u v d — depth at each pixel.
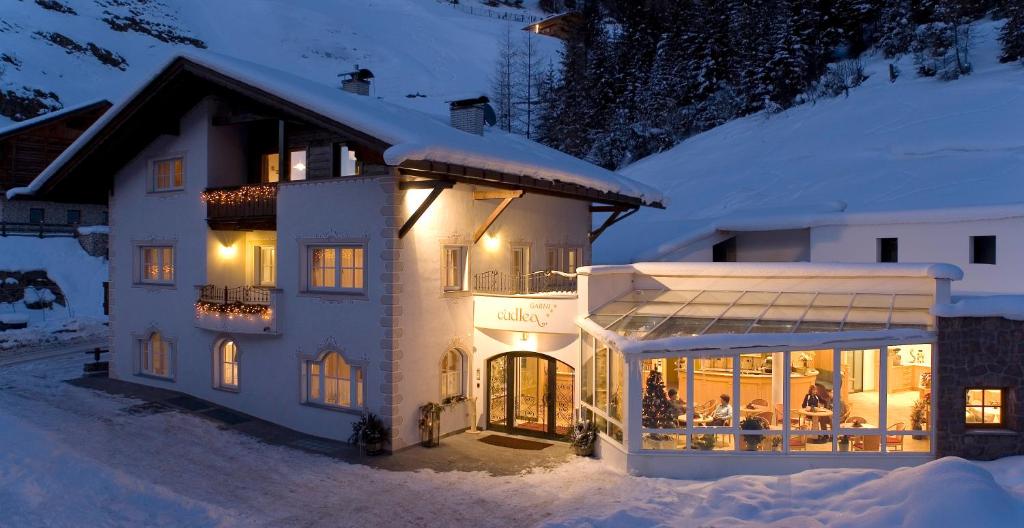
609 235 35.38
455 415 19.08
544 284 22.92
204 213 20.81
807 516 11.86
